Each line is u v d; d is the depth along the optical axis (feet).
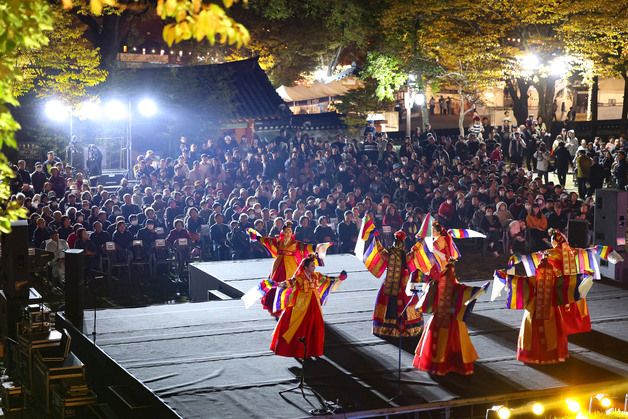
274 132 131.23
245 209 78.33
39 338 44.78
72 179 93.40
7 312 50.75
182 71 124.88
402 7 128.57
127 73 119.85
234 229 74.49
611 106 208.74
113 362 43.19
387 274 47.47
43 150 115.03
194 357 44.06
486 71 131.03
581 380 40.88
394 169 101.30
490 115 202.90
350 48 164.25
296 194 86.17
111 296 68.39
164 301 67.36
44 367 42.39
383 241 79.05
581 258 46.75
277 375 41.27
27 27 21.94
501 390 39.29
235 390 39.09
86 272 71.10
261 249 74.23
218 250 75.51
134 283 72.84
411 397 38.32
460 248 85.46
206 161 95.76
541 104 142.00
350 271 65.67
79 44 106.01
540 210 81.25
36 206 78.28
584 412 39.14
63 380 42.19
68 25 112.27
